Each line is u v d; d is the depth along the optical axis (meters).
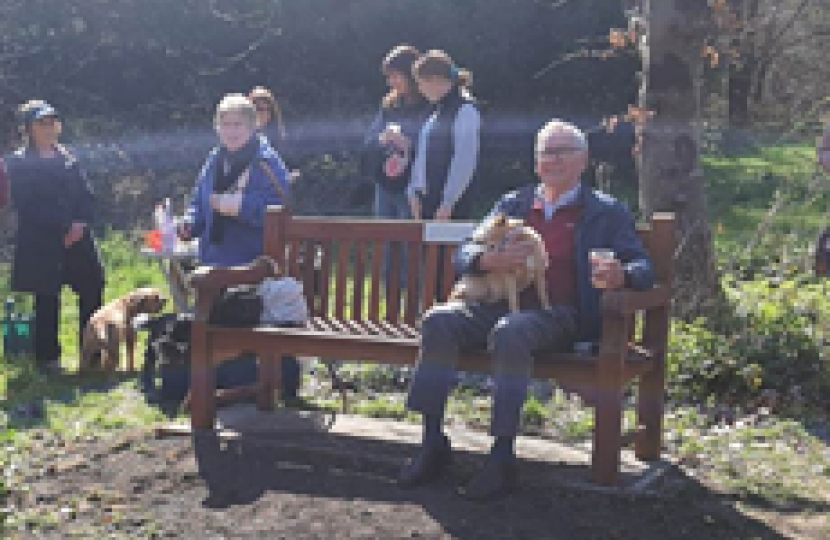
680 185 6.85
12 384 6.20
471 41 17.08
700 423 5.35
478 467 4.23
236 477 4.19
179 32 16.05
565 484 4.03
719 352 5.88
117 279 9.99
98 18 15.59
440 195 6.03
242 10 16.14
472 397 5.70
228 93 16.25
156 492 4.07
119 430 5.03
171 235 6.66
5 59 15.18
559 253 4.29
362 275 5.11
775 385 5.77
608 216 4.24
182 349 5.58
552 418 5.29
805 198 10.08
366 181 7.00
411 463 4.09
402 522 3.70
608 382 3.93
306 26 16.47
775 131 18.39
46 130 6.55
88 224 6.78
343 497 3.95
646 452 4.52
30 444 4.85
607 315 3.93
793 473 4.56
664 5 6.84
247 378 5.56
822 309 6.76
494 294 4.19
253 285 4.95
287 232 5.21
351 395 5.79
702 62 7.07
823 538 3.73
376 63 16.61
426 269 4.92
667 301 4.43
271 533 3.65
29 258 6.52
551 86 17.33
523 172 16.44
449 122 5.98
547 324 4.05
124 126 15.18
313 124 16.06
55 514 3.88
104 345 6.38
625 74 17.39
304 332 4.54
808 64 17.95
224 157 5.68
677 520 3.79
